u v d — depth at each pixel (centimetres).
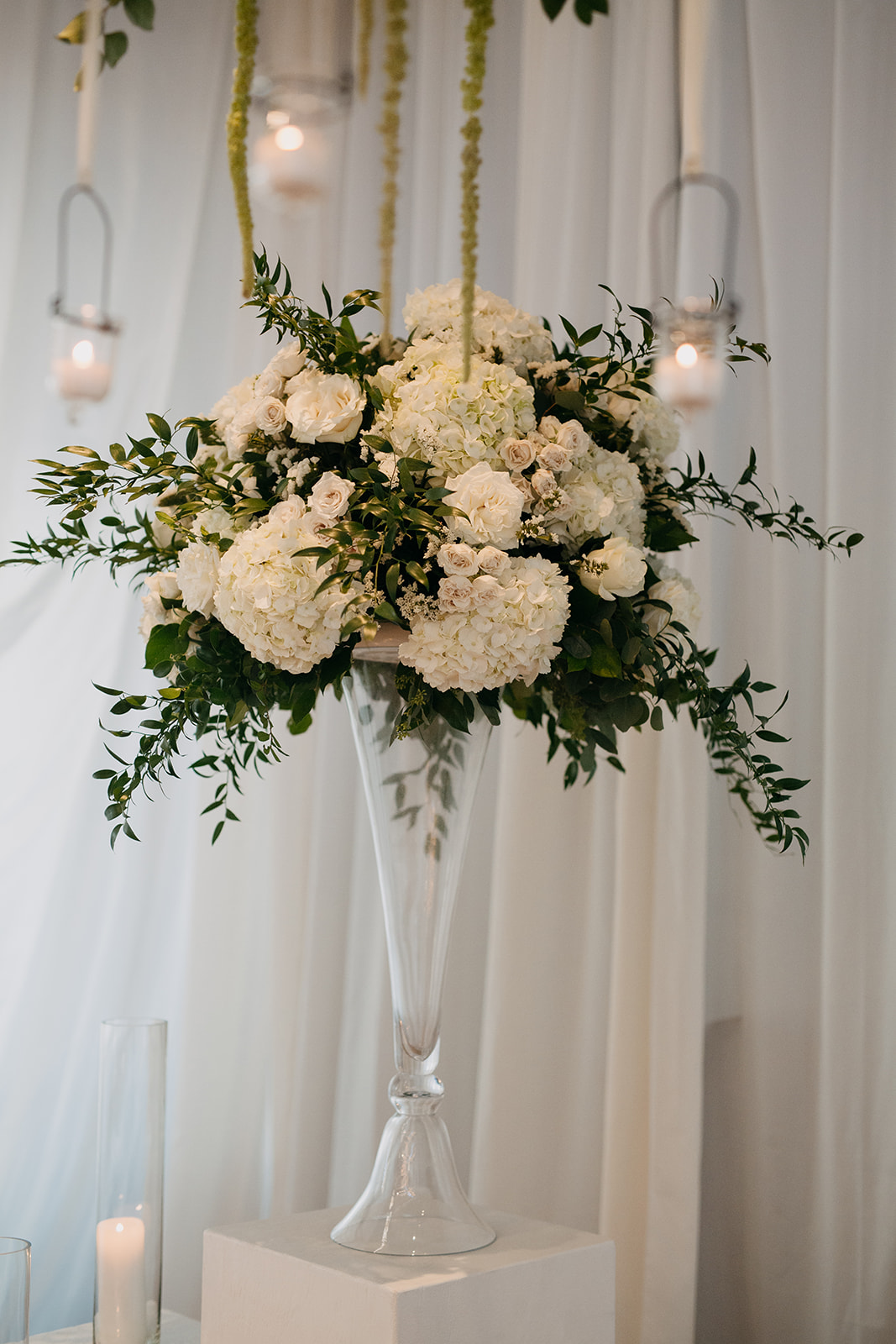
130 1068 120
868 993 147
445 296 108
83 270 205
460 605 92
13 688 196
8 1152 188
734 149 164
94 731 194
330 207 186
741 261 163
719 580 160
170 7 207
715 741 119
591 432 111
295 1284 99
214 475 109
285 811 180
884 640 149
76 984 192
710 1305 156
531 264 171
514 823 164
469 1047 172
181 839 196
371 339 113
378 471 95
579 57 173
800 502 155
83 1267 189
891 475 150
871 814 148
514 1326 98
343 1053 178
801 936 153
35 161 206
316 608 93
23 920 194
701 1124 151
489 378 99
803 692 155
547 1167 163
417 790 103
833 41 159
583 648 99
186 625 106
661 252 163
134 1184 119
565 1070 164
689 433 158
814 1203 149
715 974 158
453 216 181
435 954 104
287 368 105
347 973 178
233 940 188
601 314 170
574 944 166
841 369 151
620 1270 155
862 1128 146
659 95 165
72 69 208
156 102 206
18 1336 104
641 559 98
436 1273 95
